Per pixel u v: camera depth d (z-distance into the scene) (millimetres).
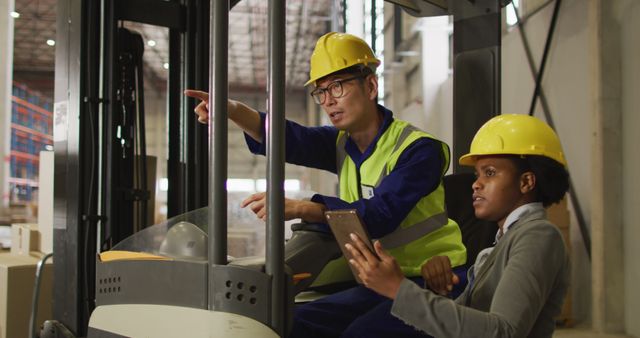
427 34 7809
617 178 4375
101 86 2361
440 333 1131
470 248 2279
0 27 8570
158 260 1347
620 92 4371
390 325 1557
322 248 1604
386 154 1778
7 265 2951
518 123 1345
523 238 1232
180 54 2781
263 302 1180
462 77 2746
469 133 2713
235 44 13305
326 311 1735
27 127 14508
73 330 2316
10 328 2916
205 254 1370
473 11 2721
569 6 4855
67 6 2404
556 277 1259
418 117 8203
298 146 1985
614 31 4359
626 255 4340
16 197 13477
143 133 2531
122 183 2467
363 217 1574
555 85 5098
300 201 1606
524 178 1314
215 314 1205
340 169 1980
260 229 1561
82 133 2324
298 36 12578
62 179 2426
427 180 1674
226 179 1234
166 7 2621
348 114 1777
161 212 9078
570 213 4863
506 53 5953
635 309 4258
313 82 1819
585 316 4711
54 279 2477
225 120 1230
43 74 16094
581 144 4758
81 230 2324
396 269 1209
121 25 2479
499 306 1136
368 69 1782
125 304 1412
